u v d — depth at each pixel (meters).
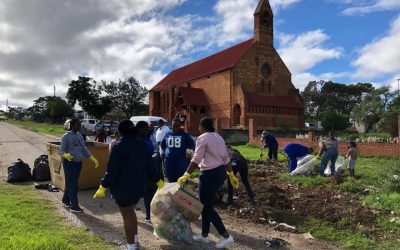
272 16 53.03
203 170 6.95
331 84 108.69
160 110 63.94
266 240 7.36
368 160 20.58
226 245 6.91
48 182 12.77
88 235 7.12
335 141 14.16
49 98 112.75
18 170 12.75
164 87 64.31
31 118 127.69
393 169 12.54
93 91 77.94
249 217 9.09
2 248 5.76
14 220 7.67
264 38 52.38
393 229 8.24
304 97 109.38
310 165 14.20
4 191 11.04
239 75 50.16
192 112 51.50
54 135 41.66
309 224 8.59
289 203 9.96
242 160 10.05
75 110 93.06
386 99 54.00
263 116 49.31
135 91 79.38
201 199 7.01
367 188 11.52
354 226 8.44
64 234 7.04
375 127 49.50
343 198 10.48
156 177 6.68
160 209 6.89
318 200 10.24
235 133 36.91
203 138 6.93
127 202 6.21
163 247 6.80
